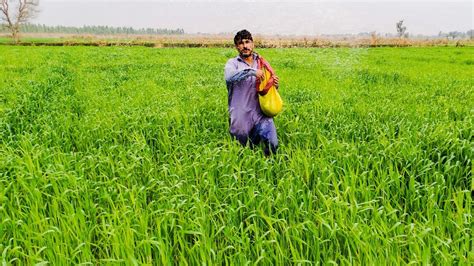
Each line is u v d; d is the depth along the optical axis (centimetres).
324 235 357
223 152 519
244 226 396
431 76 1495
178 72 1741
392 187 449
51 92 1168
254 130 568
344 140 628
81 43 5462
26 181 457
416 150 517
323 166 479
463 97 1034
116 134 686
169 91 1127
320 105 855
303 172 482
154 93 1107
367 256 310
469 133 606
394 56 2728
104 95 1106
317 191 429
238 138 577
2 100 1030
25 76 1541
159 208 394
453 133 568
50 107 930
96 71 1873
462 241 332
